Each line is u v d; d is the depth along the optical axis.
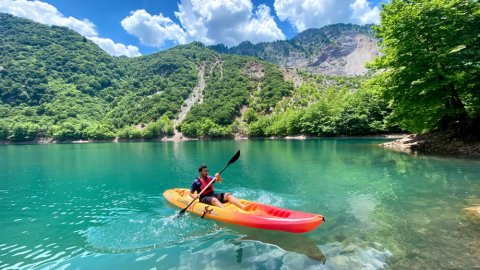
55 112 106.19
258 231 6.83
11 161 25.17
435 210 7.79
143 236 6.93
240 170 16.50
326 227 6.96
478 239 5.75
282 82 119.94
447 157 17.28
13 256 6.04
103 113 121.69
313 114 60.91
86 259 5.80
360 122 50.81
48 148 48.56
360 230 6.64
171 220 8.01
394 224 6.89
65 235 7.22
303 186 11.81
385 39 19.81
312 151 26.89
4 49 145.00
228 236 6.63
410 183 11.27
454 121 20.48
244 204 8.08
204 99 120.25
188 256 5.71
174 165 20.52
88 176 16.25
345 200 9.41
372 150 24.73
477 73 17.53
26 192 12.35
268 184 12.48
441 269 4.69
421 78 18.73
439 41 17.80
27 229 7.73
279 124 69.12
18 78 120.12
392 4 19.30
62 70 143.00
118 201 10.54
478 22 16.98
